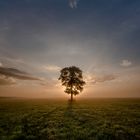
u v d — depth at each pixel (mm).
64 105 50844
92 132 16125
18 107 43562
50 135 15148
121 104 54031
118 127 18266
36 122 21297
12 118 24328
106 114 28922
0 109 37938
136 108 39719
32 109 38094
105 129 17359
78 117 25562
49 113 30844
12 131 16531
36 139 14078
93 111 33656
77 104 55688
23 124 19938
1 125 19391
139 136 14992
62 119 23844
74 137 14516
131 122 21453
